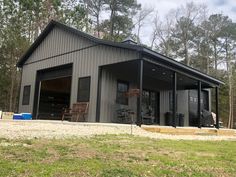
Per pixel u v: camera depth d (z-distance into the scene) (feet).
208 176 10.84
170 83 52.44
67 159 11.69
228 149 18.84
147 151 15.12
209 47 115.96
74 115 38.75
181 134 33.88
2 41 65.98
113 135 21.67
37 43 49.80
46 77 48.06
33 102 48.16
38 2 70.85
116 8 105.29
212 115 55.83
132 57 33.19
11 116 42.32
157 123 50.80
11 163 10.54
